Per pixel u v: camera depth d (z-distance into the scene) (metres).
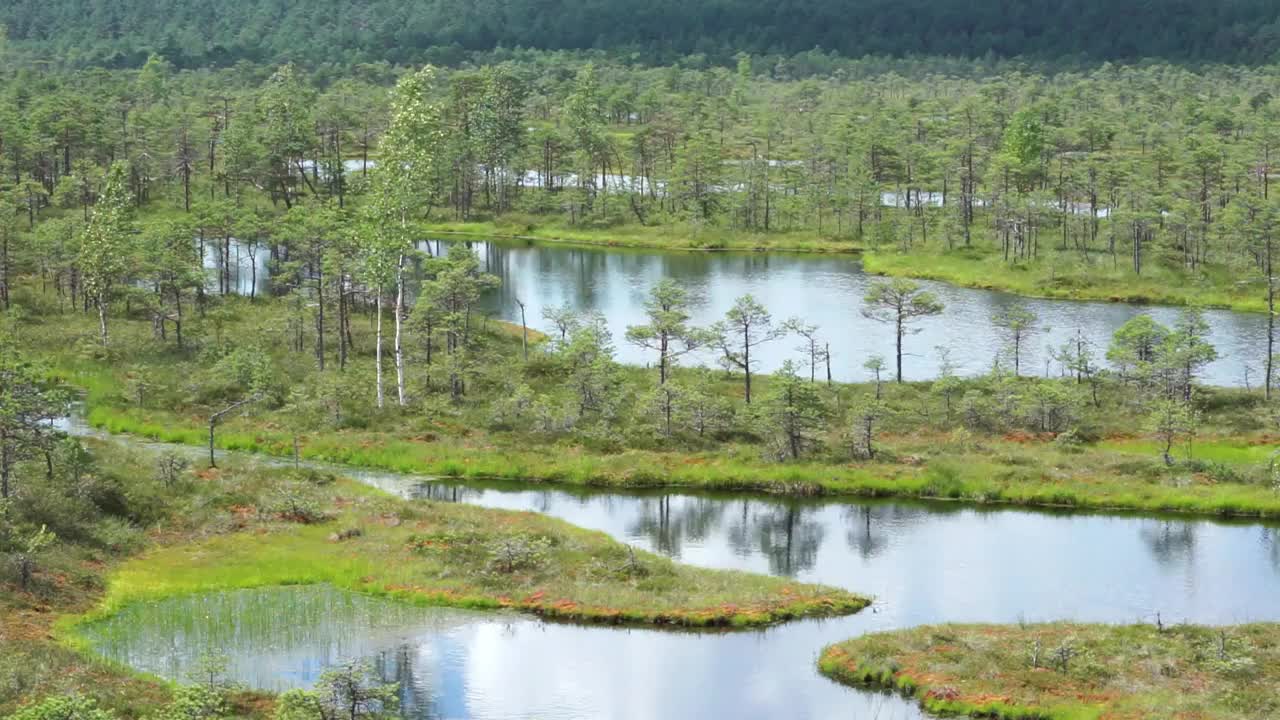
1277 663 61.72
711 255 183.88
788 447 97.12
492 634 67.06
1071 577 75.50
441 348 121.00
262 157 189.25
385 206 108.00
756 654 64.81
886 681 61.12
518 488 93.00
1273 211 158.75
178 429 100.75
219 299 137.50
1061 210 188.12
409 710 57.94
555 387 111.50
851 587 74.19
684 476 93.56
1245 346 130.00
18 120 188.75
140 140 192.88
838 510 88.62
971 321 141.38
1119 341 115.31
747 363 110.00
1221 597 72.38
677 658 64.38
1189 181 180.75
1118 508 88.38
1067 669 61.34
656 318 113.19
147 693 56.75
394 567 74.81
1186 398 105.62
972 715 57.84
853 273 169.50
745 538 82.88
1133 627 66.69
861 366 122.44
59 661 58.81
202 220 150.38
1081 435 101.19
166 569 74.06
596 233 196.38
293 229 144.00
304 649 64.44
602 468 94.69
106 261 118.88
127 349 117.50
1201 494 88.44
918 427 102.81
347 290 126.00
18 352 101.38
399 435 100.50
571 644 65.88
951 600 72.06
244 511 83.06
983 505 89.56
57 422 102.00
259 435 100.19
